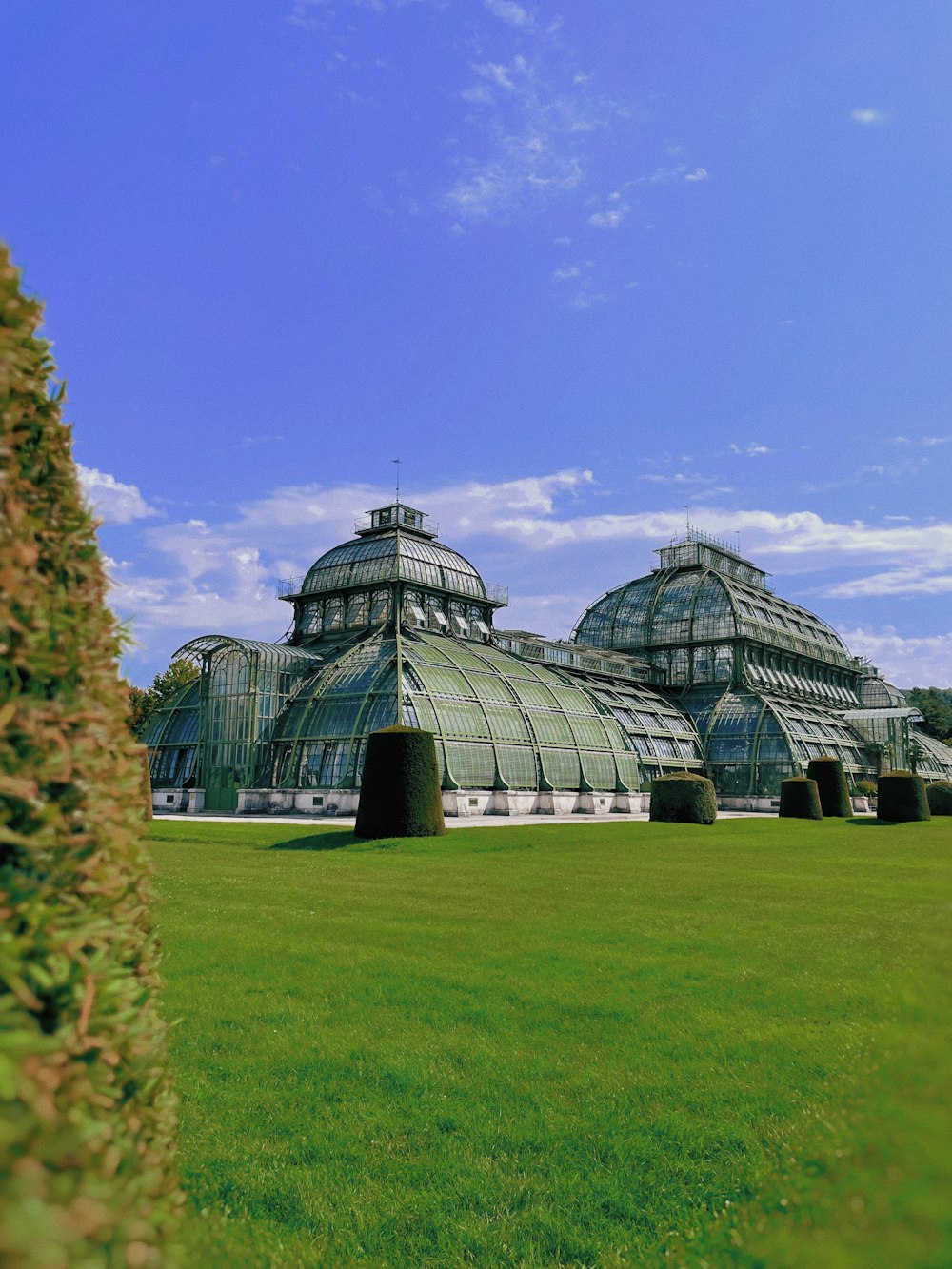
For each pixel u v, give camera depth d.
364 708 60.03
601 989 13.34
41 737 4.01
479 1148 8.22
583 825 46.97
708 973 14.34
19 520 3.98
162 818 54.47
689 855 34.81
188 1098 9.21
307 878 26.50
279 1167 7.77
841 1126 4.85
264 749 63.81
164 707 73.06
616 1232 6.77
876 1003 12.20
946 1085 3.40
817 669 116.06
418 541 80.81
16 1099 2.91
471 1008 12.33
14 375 4.23
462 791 59.12
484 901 22.16
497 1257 6.52
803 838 44.53
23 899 3.62
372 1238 6.70
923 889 24.66
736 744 90.94
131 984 4.31
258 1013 12.09
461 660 70.00
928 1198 2.93
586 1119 8.80
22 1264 2.38
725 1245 5.34
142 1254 3.31
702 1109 8.93
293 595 80.25
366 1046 10.78
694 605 102.62
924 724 151.00
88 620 4.74
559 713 73.25
